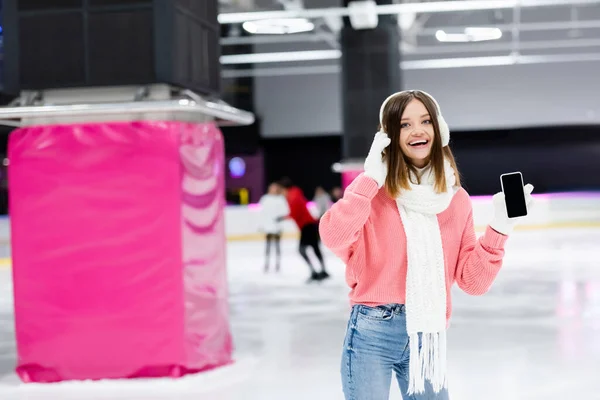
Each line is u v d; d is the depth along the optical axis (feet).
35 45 17.95
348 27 54.80
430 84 92.12
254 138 94.27
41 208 17.81
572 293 31.89
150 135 17.39
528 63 90.43
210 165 18.76
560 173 104.12
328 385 17.01
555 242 59.82
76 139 17.62
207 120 19.80
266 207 43.78
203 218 18.39
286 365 19.11
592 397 15.67
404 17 60.08
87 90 18.25
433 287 8.01
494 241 8.13
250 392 16.47
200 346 18.15
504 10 77.77
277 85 94.48
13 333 25.75
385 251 8.07
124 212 17.53
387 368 8.19
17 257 18.01
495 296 31.40
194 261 17.94
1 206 84.74
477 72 91.30
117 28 17.52
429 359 8.11
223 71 89.30
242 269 45.62
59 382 17.76
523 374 17.78
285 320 26.53
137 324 17.58
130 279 17.56
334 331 24.07
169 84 17.61
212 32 20.11
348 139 55.31
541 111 91.09
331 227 7.90
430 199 7.98
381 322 8.07
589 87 89.86
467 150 99.55
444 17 76.33
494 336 22.56
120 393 16.61
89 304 17.69
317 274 38.01
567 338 22.03
